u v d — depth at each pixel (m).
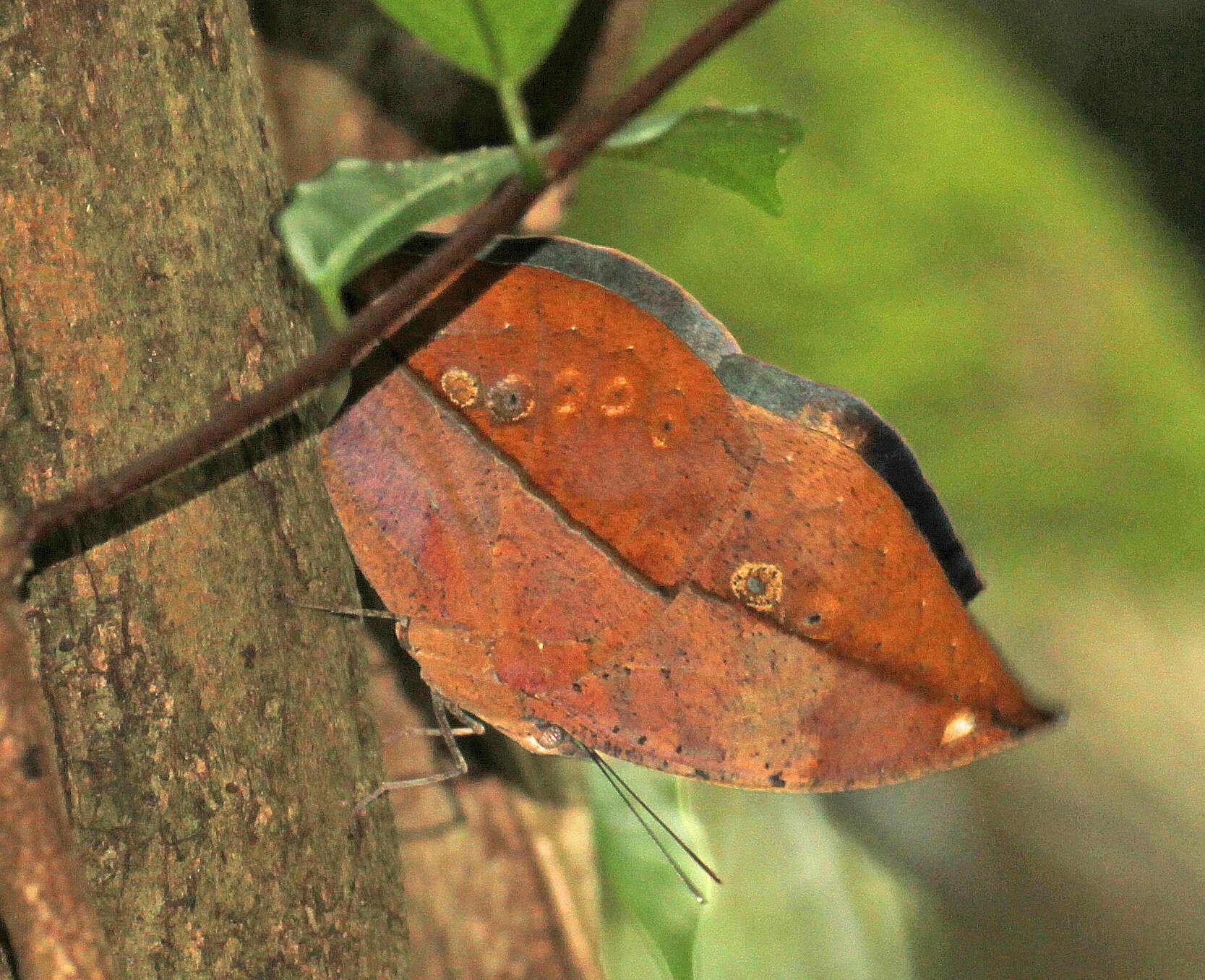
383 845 1.08
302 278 1.07
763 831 1.15
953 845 1.40
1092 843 1.45
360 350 1.04
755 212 1.43
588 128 1.04
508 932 1.12
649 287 1.08
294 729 1.07
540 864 1.12
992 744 1.08
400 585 1.09
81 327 1.06
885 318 1.47
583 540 1.09
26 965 1.04
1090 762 1.49
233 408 1.04
